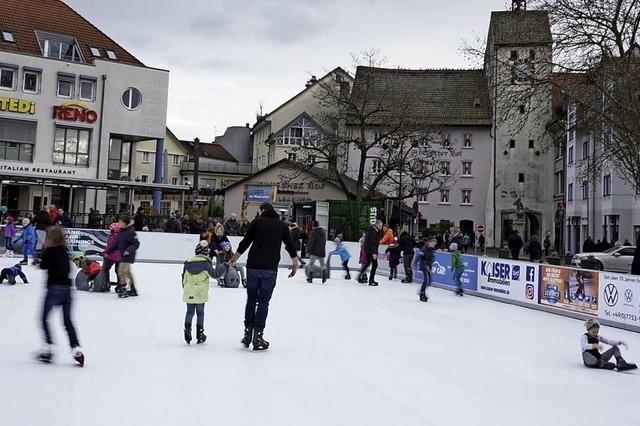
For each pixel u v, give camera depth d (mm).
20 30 43594
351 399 6777
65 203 43375
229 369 7906
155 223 32125
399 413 6332
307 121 63438
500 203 59625
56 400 6168
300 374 7840
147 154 79938
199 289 9367
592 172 27734
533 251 32375
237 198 54031
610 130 24156
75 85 42750
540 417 6492
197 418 5805
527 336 12008
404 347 10117
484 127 61656
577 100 24172
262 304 9234
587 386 8078
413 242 23172
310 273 21031
